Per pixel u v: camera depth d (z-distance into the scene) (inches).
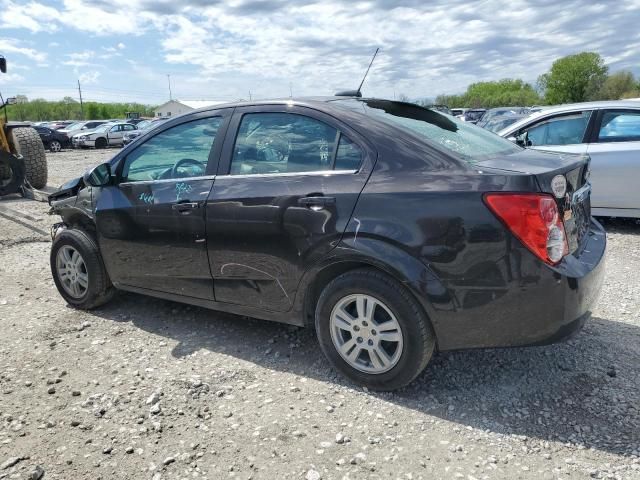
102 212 160.4
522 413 111.7
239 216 131.4
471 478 93.1
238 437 106.1
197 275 144.3
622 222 288.8
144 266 155.7
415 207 109.0
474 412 112.6
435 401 117.0
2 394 123.6
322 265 120.6
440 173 110.0
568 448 100.2
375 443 103.3
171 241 146.5
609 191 264.4
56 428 110.1
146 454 101.5
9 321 167.9
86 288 171.9
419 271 108.0
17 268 227.1
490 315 105.9
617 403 113.7
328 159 123.3
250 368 134.3
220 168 138.9
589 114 271.4
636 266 211.9
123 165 161.0
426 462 97.5
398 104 143.5
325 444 103.3
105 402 119.3
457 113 1240.8
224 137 140.2
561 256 104.7
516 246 101.7
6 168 410.0
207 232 137.9
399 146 116.3
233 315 169.3
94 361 139.6
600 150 264.4
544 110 289.1
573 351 137.8
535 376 126.1
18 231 289.4
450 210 105.8
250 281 134.6
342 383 125.6
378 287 113.3
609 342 142.6
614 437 102.7
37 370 135.1
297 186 123.8
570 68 3299.7
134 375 131.6
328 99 134.1
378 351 117.4
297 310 129.3
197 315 169.9
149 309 175.5
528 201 100.8
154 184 150.2
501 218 102.0
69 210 172.7
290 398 119.8
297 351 143.0
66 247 173.2
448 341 110.7
